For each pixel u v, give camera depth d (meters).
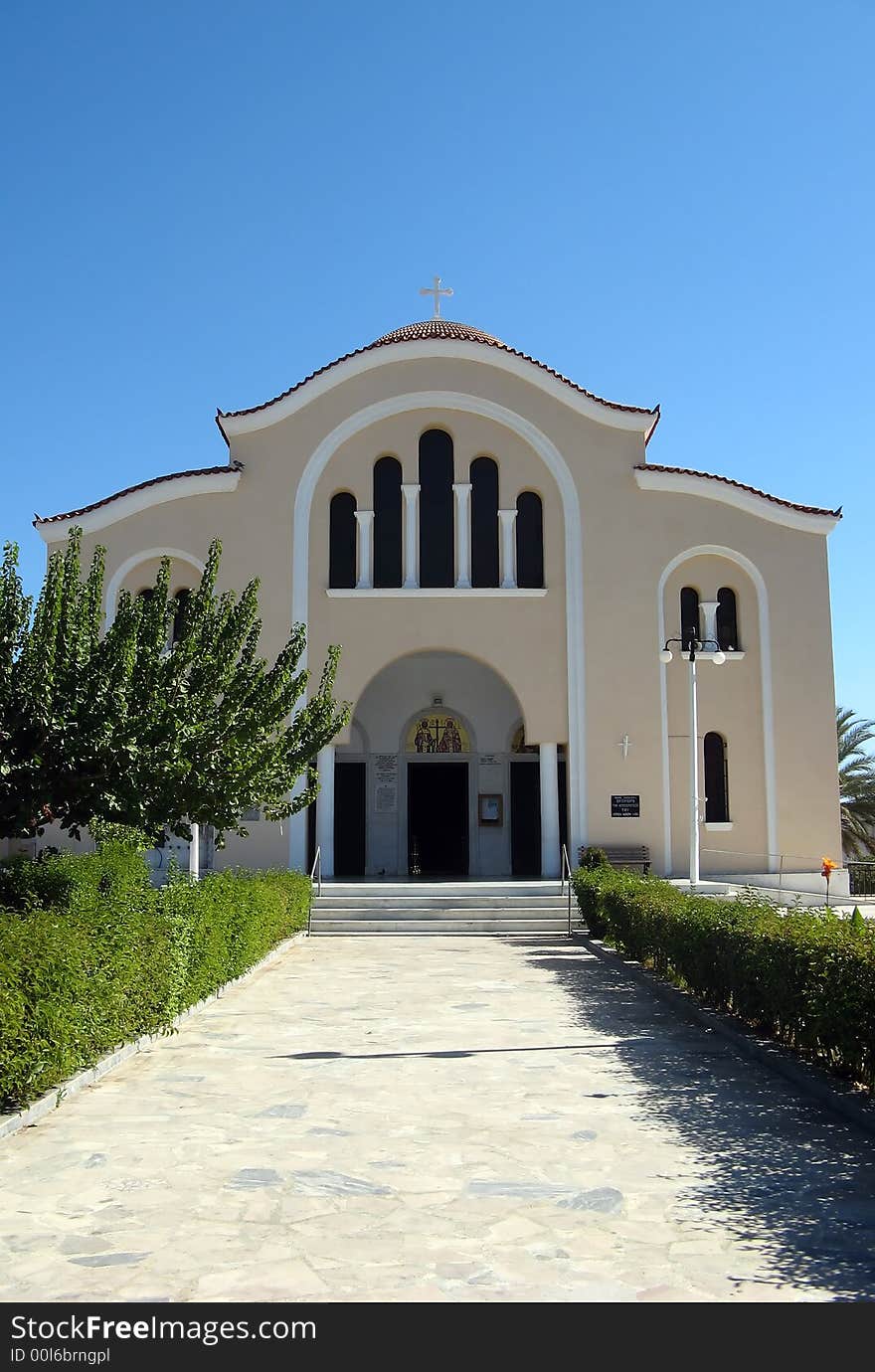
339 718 16.34
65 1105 8.84
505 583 26.77
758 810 26.44
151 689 11.88
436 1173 7.04
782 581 27.03
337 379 27.28
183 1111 8.65
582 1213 6.27
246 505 26.78
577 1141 7.76
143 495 26.67
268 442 27.08
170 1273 5.42
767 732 26.53
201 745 12.68
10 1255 5.67
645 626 26.66
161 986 11.57
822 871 26.00
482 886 23.94
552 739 26.33
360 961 18.25
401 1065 10.31
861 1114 8.14
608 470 27.16
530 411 27.30
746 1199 6.50
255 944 16.64
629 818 26.02
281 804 15.31
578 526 26.92
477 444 27.31
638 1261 5.54
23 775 11.44
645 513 27.02
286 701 14.37
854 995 8.59
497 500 27.33
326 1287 5.23
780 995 10.34
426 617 26.58
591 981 15.92
